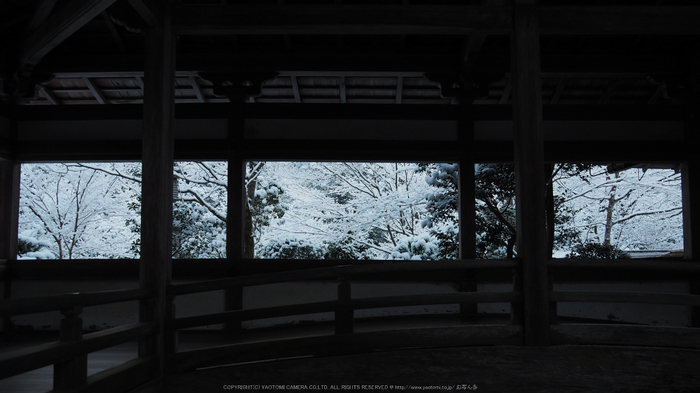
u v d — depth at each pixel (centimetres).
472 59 771
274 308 461
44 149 775
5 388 402
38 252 1269
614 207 1642
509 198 1062
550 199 1005
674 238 1625
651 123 796
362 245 1504
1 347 624
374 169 1522
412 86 870
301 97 895
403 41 781
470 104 794
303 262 772
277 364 452
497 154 784
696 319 776
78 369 331
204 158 785
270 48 792
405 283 786
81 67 776
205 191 1441
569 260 467
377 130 792
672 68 793
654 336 461
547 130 796
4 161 773
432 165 1146
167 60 471
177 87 873
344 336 459
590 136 795
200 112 785
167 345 454
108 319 758
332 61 790
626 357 456
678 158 790
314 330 733
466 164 785
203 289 461
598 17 488
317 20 484
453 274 784
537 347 455
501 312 784
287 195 1534
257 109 789
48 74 774
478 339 462
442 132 793
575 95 884
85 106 783
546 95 888
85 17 496
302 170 1543
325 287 774
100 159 782
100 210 1522
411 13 485
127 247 1547
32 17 653
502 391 450
